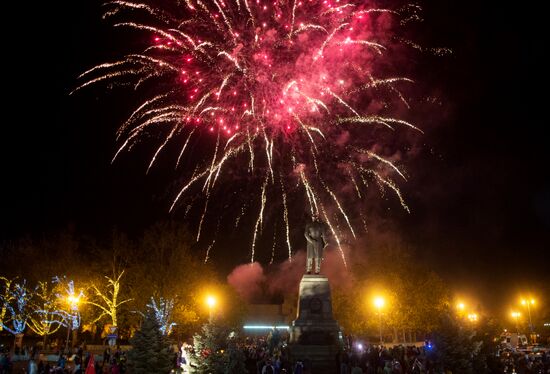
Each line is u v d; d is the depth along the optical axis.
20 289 58.59
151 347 24.73
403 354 33.56
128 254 61.06
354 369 26.27
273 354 33.09
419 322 65.31
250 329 98.88
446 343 27.91
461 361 27.48
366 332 69.44
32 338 71.06
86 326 64.19
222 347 27.34
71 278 59.41
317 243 37.88
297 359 32.00
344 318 71.75
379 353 34.22
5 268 63.09
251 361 32.69
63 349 56.72
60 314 58.12
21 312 59.75
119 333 61.25
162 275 59.19
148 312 25.86
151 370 24.39
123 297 60.28
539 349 54.88
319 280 37.28
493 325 32.28
